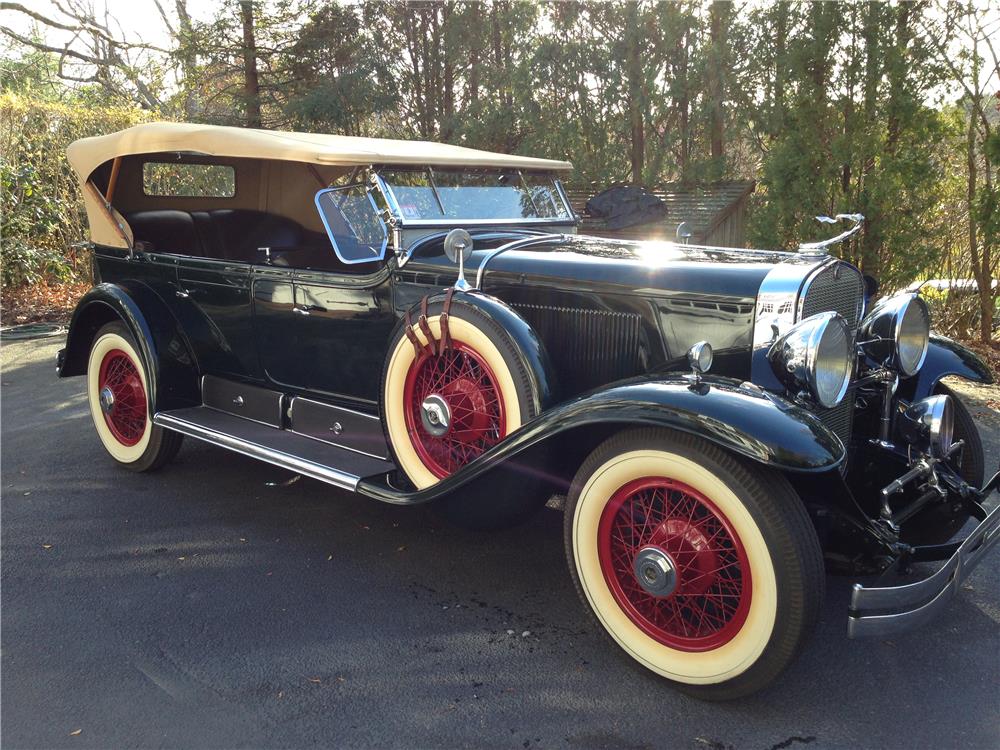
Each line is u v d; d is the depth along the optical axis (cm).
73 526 369
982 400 603
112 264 455
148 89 1911
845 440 305
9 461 461
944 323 845
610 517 253
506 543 355
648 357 295
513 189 400
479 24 1244
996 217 748
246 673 255
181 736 224
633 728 229
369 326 344
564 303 311
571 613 296
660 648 247
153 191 464
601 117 1140
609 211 756
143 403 430
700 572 237
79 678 251
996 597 306
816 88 789
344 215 343
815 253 290
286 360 379
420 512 389
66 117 1052
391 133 1342
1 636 275
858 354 312
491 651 269
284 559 337
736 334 275
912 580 307
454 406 300
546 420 254
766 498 218
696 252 328
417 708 238
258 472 445
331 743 222
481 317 286
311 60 1352
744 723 231
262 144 340
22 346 777
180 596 305
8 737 222
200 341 416
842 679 253
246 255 488
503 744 222
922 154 754
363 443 351
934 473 287
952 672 257
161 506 394
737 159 1134
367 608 297
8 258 967
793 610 217
